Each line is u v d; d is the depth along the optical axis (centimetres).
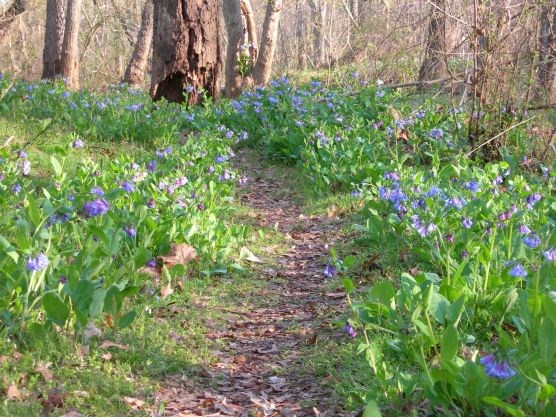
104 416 349
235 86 1836
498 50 905
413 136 1016
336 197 861
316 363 428
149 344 437
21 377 364
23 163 661
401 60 1559
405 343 405
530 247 479
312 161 955
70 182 664
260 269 641
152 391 385
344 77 1717
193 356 438
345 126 1108
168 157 852
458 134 998
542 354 308
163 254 592
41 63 3119
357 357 421
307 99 1291
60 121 1134
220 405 381
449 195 648
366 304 436
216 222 670
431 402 335
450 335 322
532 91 987
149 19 2394
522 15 897
